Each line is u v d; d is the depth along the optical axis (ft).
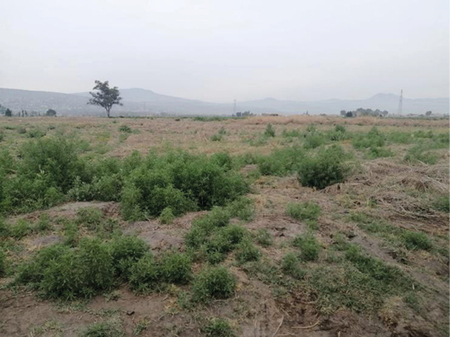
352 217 20.22
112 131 82.74
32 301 11.98
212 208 20.48
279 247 16.22
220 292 12.52
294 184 27.30
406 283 13.83
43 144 25.44
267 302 12.41
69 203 21.77
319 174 26.53
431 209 21.33
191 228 17.19
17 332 10.55
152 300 12.23
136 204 19.86
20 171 24.47
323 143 50.57
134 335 10.67
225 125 118.01
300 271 13.93
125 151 44.16
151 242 16.07
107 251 12.87
